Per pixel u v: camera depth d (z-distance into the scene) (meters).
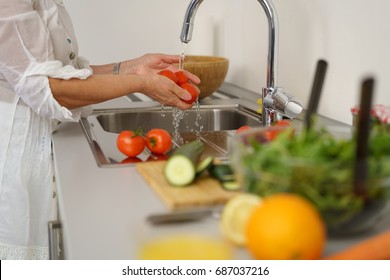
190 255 0.78
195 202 0.93
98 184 1.09
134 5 2.43
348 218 0.76
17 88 1.43
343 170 0.72
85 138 1.50
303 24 1.73
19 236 1.58
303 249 0.67
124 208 0.95
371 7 1.38
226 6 2.38
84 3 2.40
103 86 1.45
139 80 1.48
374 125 0.99
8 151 1.54
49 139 1.56
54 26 1.55
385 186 0.73
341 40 1.53
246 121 1.85
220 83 2.02
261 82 2.12
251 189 0.81
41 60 1.43
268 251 0.68
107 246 0.80
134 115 1.89
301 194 0.74
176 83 1.61
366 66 1.42
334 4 1.55
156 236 0.83
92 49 2.45
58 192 1.18
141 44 2.47
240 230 0.78
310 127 0.88
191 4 1.50
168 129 1.92
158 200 0.99
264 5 1.50
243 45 2.27
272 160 0.76
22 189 1.55
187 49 2.47
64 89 1.43
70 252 0.80
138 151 1.34
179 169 1.01
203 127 1.94
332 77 1.59
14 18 1.37
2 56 1.39
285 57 1.87
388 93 1.33
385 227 0.83
